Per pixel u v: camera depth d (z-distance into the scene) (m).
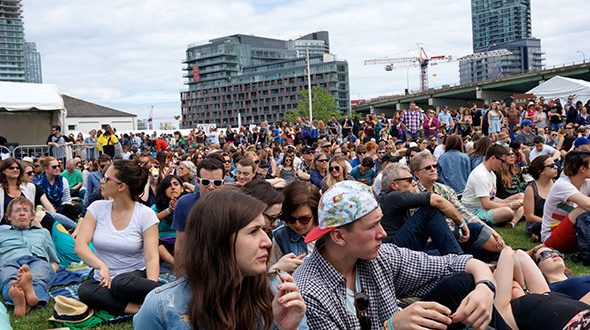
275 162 14.50
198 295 2.28
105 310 5.64
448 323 2.89
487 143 11.29
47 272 6.53
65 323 5.46
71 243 7.90
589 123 24.89
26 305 5.94
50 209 8.84
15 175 7.89
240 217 2.28
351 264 3.15
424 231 5.61
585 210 7.06
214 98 182.00
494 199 9.63
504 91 87.56
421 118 26.86
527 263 4.20
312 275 3.13
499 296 3.59
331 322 3.04
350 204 2.97
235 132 36.41
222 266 2.27
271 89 165.50
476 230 6.04
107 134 21.66
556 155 13.43
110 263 5.79
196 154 15.70
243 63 184.50
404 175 5.93
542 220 7.83
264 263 2.35
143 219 5.82
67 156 20.58
